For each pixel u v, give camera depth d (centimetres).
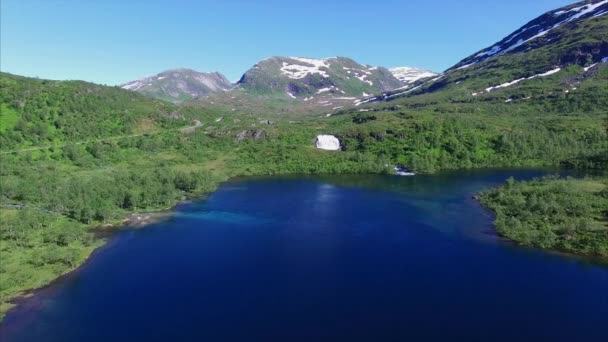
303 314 6706
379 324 6391
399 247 9412
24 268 8325
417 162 18475
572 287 7388
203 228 11075
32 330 6356
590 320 6388
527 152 19562
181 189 14988
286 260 8831
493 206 12125
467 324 6334
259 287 7638
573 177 15375
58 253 8812
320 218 11756
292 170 19150
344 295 7275
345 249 9362
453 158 19400
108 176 14975
